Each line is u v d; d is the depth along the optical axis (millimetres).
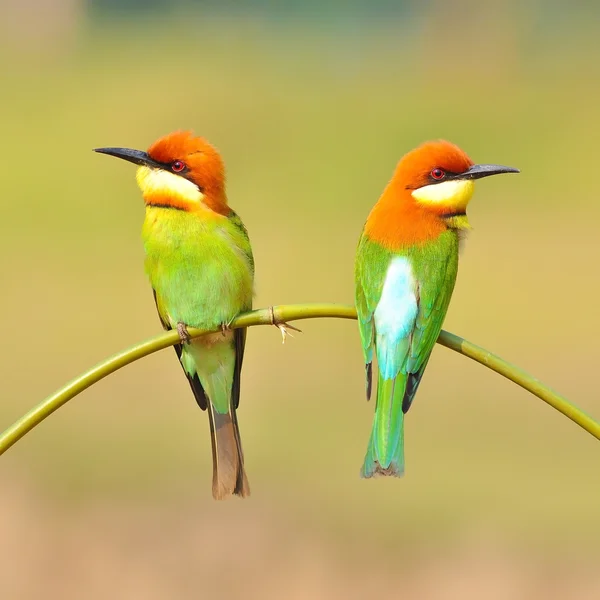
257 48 25500
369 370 5707
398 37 26391
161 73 22312
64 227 14852
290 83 21859
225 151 17812
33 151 17469
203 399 6625
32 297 12883
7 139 17875
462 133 18766
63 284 13289
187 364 6531
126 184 16391
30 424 4574
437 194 5953
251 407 11125
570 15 25281
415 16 26906
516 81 22062
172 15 28562
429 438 10531
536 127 18953
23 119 18922
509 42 24516
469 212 15773
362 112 19875
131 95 20578
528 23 25250
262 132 18500
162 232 6344
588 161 17500
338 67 23719
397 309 5750
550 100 20359
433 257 5859
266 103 20219
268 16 29094
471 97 20844
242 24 27969
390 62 23953
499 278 13922
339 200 15789
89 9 26938
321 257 13719
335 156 17656
